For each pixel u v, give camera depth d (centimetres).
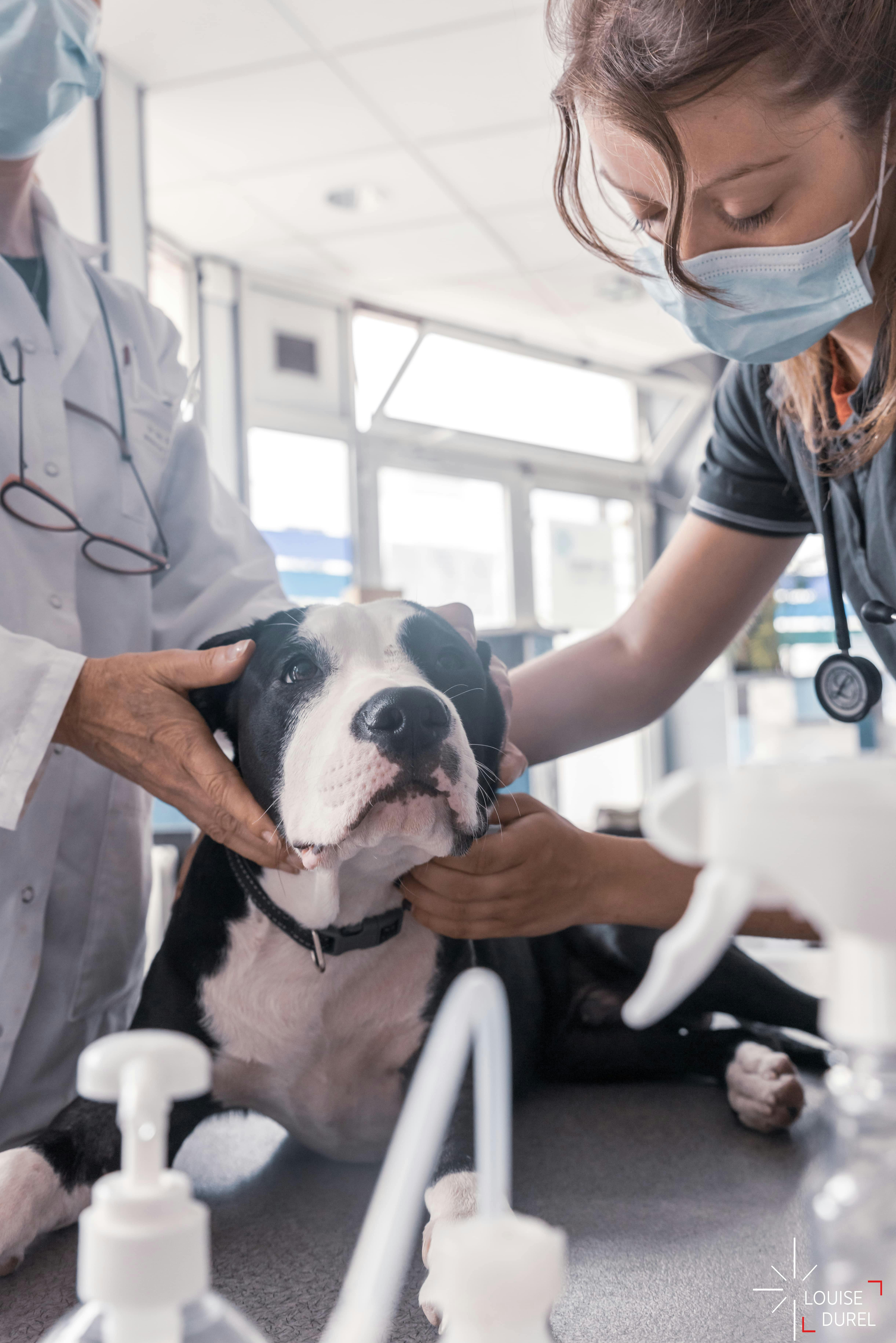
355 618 100
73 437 126
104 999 122
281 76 374
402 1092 105
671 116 81
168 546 138
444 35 354
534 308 589
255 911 98
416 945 102
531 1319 27
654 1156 105
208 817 89
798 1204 89
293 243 498
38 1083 116
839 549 116
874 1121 28
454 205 469
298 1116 105
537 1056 140
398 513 600
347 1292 24
